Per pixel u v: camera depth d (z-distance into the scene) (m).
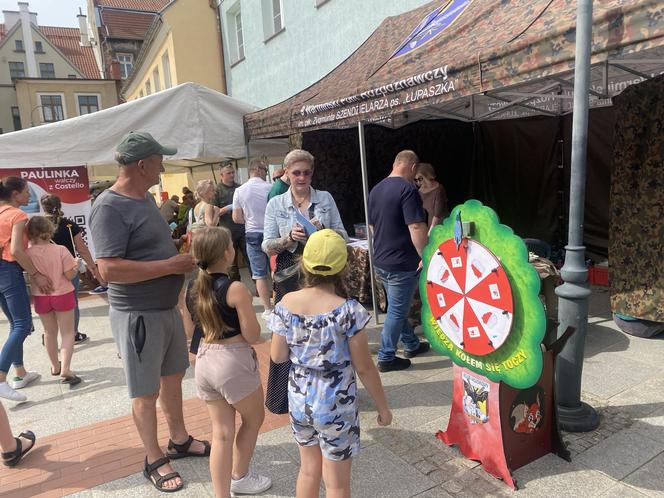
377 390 2.12
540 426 2.67
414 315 4.96
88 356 5.06
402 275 3.75
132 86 23.50
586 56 2.52
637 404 3.19
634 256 4.23
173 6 13.81
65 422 3.60
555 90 6.37
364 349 2.06
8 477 2.89
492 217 2.38
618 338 4.31
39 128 6.50
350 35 8.50
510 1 3.92
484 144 8.38
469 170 8.55
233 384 2.33
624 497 2.37
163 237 2.67
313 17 9.51
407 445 2.94
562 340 2.67
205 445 3.01
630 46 2.40
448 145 8.24
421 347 4.39
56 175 7.82
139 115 6.85
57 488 2.75
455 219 2.56
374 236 3.85
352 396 2.08
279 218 3.61
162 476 2.69
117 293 2.57
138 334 2.56
